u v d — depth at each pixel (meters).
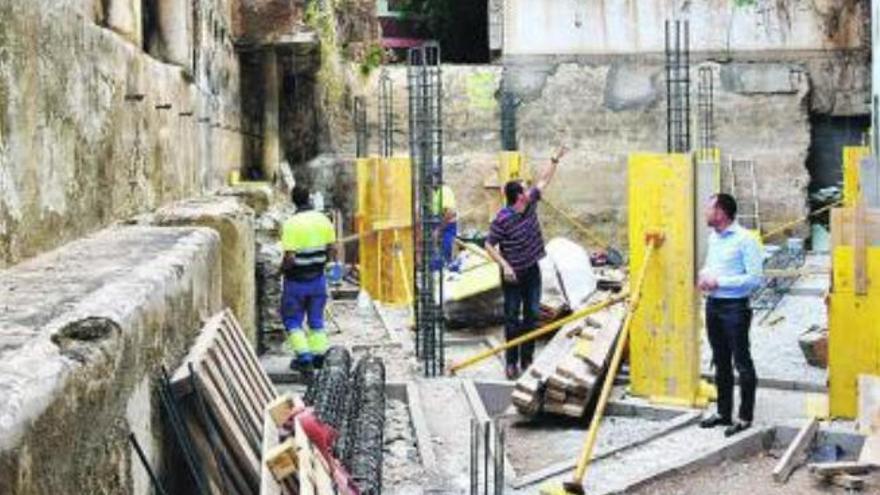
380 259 19.09
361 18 25.23
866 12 26.00
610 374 10.09
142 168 10.62
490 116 25.86
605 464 9.76
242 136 22.06
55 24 7.20
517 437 10.94
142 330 5.23
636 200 11.55
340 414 8.55
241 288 11.31
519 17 25.97
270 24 20.12
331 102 24.64
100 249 7.39
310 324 12.48
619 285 16.00
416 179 15.12
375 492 7.54
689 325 11.43
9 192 6.14
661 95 25.83
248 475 5.99
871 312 10.55
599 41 25.91
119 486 4.56
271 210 15.35
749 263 10.27
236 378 7.15
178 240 8.05
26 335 4.22
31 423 3.29
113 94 9.17
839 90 26.09
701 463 9.74
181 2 13.57
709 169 11.71
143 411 5.23
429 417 11.11
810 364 13.38
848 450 10.08
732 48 26.02
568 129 25.94
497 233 12.85
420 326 13.58
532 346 13.04
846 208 10.70
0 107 5.91
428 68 16.19
